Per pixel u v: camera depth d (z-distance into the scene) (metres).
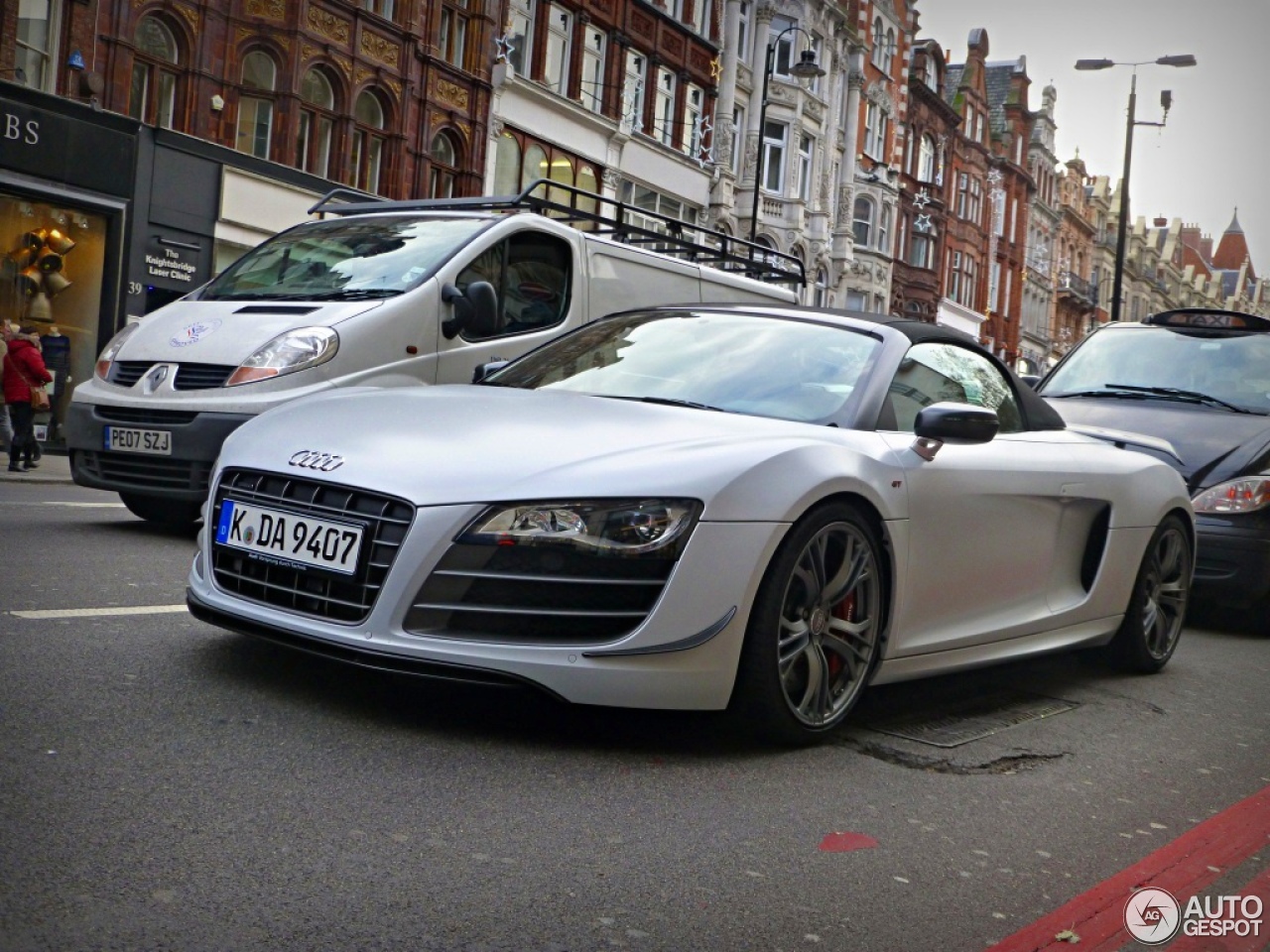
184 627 4.83
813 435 4.27
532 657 3.62
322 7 22.81
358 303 7.75
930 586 4.55
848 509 4.14
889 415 4.65
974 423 4.49
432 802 3.24
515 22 29.00
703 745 4.03
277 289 8.20
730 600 3.77
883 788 3.83
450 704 4.12
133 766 3.25
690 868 3.03
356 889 2.67
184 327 7.68
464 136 27.02
